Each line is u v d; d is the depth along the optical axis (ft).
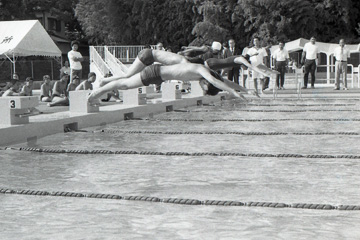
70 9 233.55
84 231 18.43
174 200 22.18
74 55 79.00
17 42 101.60
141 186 24.98
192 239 17.47
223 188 24.34
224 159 32.09
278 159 31.81
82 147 37.29
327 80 117.08
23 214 20.56
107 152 35.01
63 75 69.77
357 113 59.31
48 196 23.39
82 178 26.96
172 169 29.04
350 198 22.20
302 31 164.66
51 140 41.27
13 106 41.45
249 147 36.45
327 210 20.61
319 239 17.30
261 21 164.86
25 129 41.34
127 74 45.34
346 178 26.13
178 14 188.03
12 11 191.42
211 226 18.76
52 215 20.38
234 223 19.07
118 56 142.61
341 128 46.32
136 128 48.93
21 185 25.45
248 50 83.20
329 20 167.94
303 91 94.27
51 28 227.81
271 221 19.24
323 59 137.80
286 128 47.01
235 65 45.09
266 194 23.06
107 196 23.03
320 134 42.78
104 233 18.20
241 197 22.61
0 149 37.04
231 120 54.75
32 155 34.40
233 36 174.29
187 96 79.05
